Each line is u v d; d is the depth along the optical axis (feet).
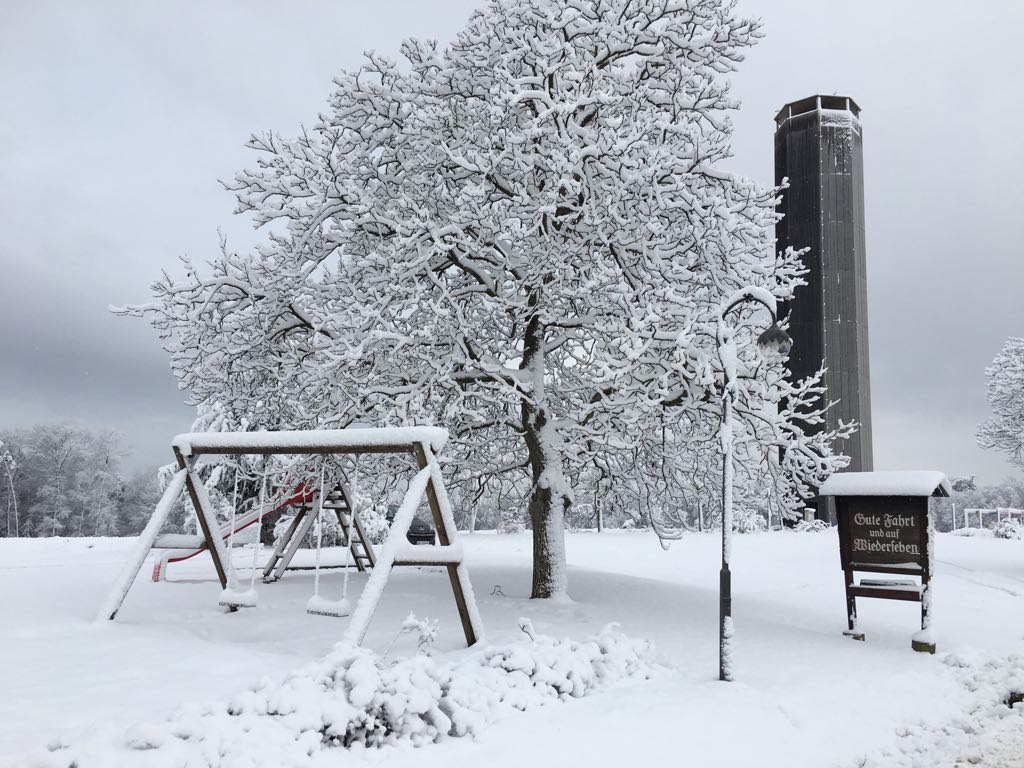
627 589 48.06
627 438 43.24
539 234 41.50
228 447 30.32
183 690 19.01
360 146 44.83
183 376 44.14
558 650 24.30
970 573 74.64
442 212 44.01
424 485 26.48
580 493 54.80
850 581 36.42
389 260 39.75
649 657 27.32
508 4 44.24
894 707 23.94
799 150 212.43
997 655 33.17
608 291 41.45
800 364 207.21
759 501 50.47
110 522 227.40
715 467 48.44
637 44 44.32
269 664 22.67
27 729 15.28
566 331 46.85
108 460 224.94
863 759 19.19
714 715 20.85
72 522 219.82
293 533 50.65
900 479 35.01
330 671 18.38
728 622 25.35
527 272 42.57
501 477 51.39
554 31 43.57
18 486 215.31
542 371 45.39
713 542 111.96
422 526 103.76
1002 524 148.15
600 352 41.91
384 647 27.58
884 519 35.53
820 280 206.18
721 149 42.27
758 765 17.63
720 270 42.70
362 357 40.24
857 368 204.03
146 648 24.08
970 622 44.24
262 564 60.23
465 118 45.88
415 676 18.35
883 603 52.39
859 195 214.48
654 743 18.30
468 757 16.72
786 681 25.54
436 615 35.50
